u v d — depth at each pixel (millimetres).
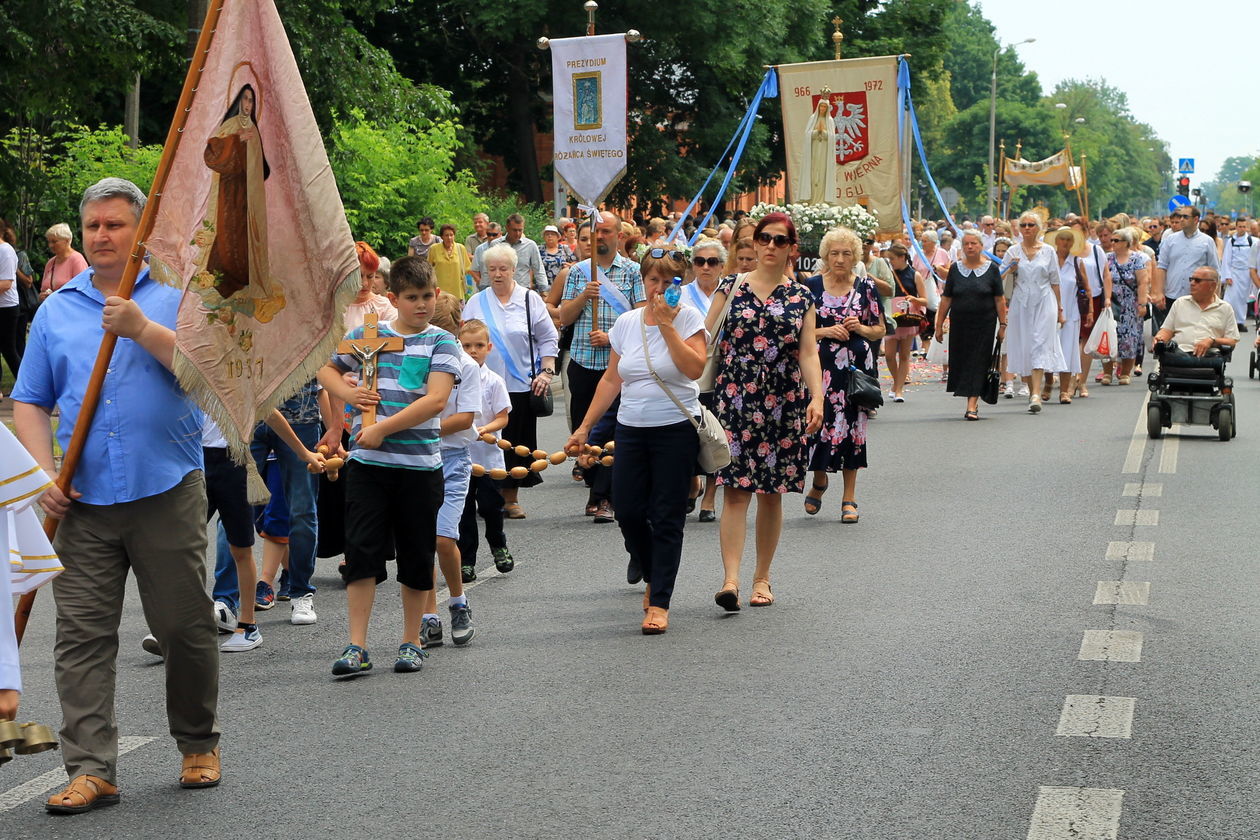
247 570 7668
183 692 5500
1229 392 14898
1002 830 4961
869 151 25516
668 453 7848
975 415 17031
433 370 7082
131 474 5344
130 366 5371
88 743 5352
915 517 11047
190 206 5352
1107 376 21391
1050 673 6871
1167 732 5988
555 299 12469
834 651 7332
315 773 5680
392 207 26188
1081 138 132500
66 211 23953
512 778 5570
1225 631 7586
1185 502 11375
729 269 10086
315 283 5520
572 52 15438
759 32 39312
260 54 5445
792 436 8281
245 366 5438
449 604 7871
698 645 7520
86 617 5379
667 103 42625
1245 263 30141
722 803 5258
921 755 5738
